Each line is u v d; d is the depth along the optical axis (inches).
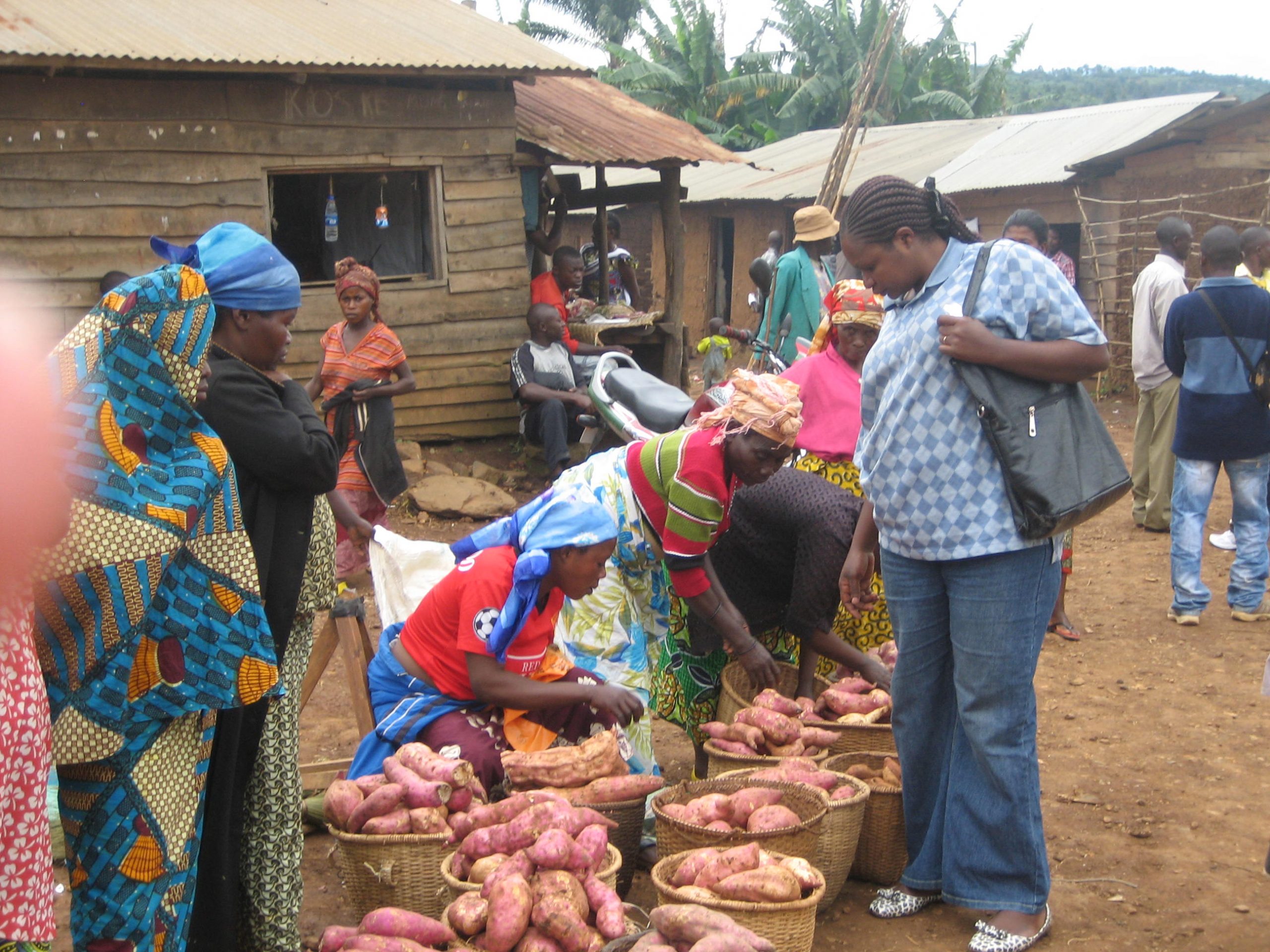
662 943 107.9
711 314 911.7
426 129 388.5
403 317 393.1
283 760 124.6
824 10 1071.0
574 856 114.0
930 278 130.8
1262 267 325.1
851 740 162.7
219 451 104.3
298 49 351.6
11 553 57.8
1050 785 182.2
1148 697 219.6
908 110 1093.8
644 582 162.7
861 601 155.1
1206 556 315.9
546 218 482.3
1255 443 252.2
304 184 445.4
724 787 140.0
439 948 112.6
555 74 380.2
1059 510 125.0
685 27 1120.8
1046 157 645.9
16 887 79.5
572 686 143.6
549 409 362.0
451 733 144.8
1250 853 159.5
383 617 176.2
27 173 334.6
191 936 118.7
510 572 142.3
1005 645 130.0
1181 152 552.4
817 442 193.3
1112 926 140.9
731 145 1094.4
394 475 295.0
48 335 60.6
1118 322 584.4
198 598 102.8
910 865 144.6
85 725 94.4
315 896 149.4
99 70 339.9
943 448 129.3
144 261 352.2
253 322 121.1
